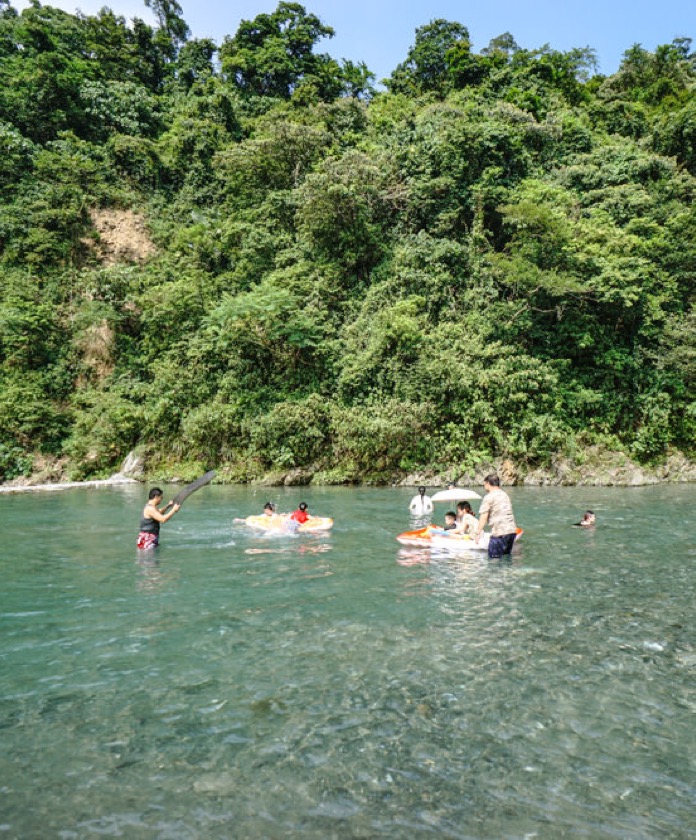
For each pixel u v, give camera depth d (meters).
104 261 32.78
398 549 8.98
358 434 21.33
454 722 3.46
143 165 37.34
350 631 5.07
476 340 22.39
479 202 25.14
